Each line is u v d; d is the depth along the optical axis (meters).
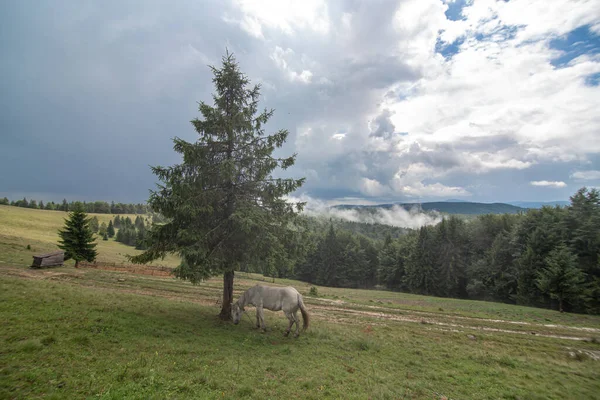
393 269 75.31
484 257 57.50
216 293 23.61
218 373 7.25
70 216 32.09
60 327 8.58
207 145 13.03
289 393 6.73
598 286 35.38
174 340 9.45
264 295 13.17
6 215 81.19
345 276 83.69
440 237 64.12
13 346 6.76
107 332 8.93
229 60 13.90
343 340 12.88
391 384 8.09
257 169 13.99
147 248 12.73
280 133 14.13
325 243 85.62
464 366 10.79
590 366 12.81
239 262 13.30
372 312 22.38
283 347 10.60
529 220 49.81
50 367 6.16
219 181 13.09
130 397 5.14
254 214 12.14
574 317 27.31
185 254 11.58
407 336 15.44
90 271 27.55
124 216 156.88
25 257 29.50
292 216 14.65
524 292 43.78
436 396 7.75
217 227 12.38
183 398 5.59
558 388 9.36
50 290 13.26
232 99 13.95
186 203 11.37
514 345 15.89
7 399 4.83
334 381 7.87
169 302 16.56
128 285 22.62
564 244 40.56
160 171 12.04
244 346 10.18
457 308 29.41
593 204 41.50
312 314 20.00
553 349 15.68
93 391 5.41
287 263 14.28
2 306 9.53
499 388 8.78
